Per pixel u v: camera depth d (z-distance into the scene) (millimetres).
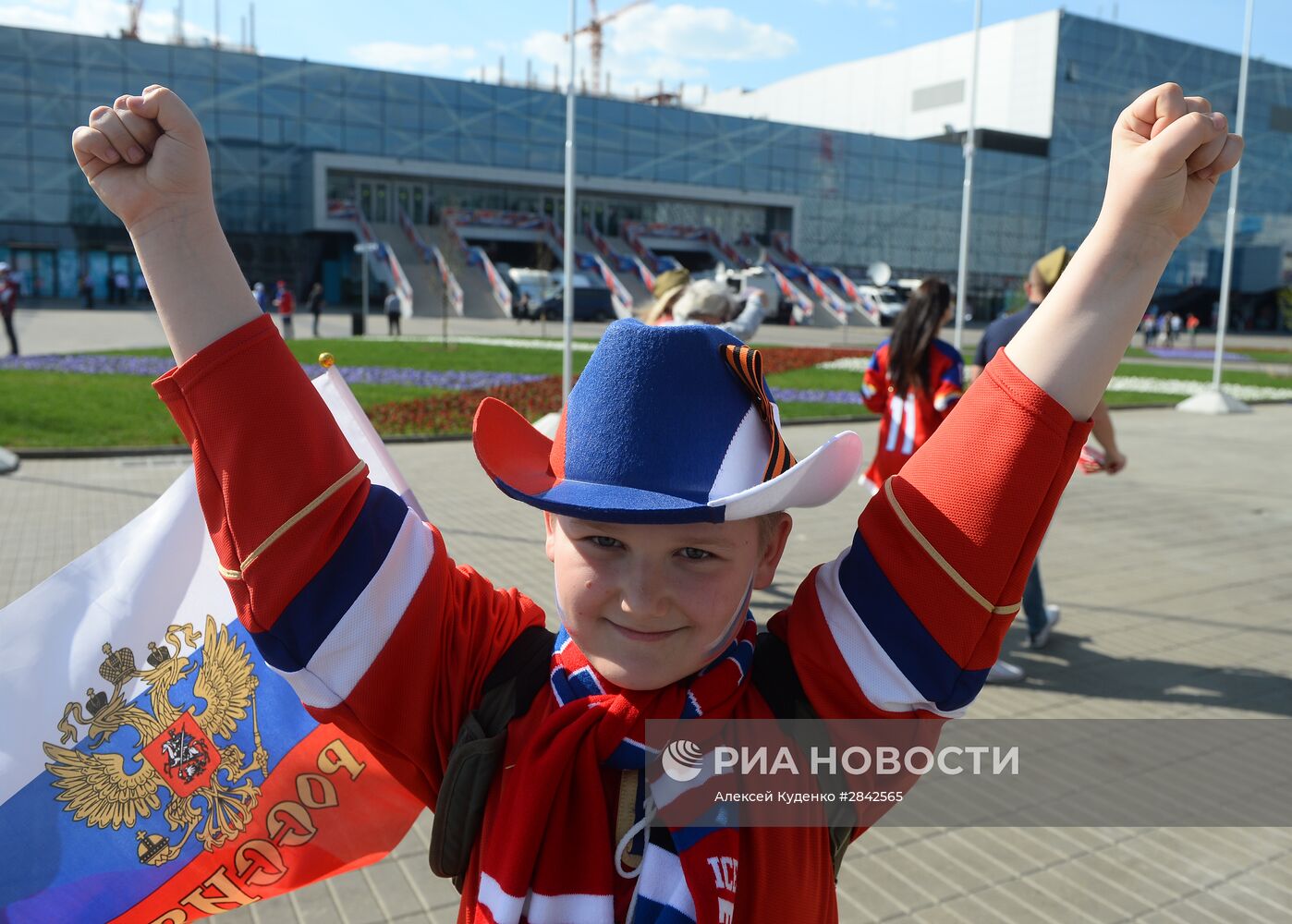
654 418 1142
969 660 1186
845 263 59188
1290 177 64562
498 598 1448
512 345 28516
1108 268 1145
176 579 1613
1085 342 1148
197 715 1599
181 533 1623
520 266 56375
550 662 1344
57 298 44906
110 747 1575
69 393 14766
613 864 1196
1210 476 11289
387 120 49000
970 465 1180
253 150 47062
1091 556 7527
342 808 1612
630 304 47250
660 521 1090
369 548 1259
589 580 1188
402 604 1262
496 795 1266
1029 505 1160
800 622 1294
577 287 44062
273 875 1612
